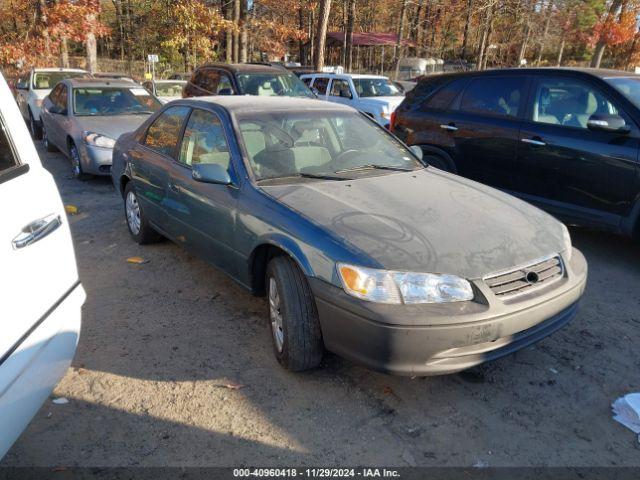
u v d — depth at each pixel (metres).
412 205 3.30
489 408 2.94
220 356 3.45
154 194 4.77
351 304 2.69
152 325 3.86
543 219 3.46
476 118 5.99
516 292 2.83
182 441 2.68
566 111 5.27
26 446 2.63
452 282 2.69
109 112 8.92
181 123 4.59
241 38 25.67
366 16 42.56
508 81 5.82
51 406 2.94
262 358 3.43
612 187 4.82
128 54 31.17
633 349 3.55
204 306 4.16
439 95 6.51
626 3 26.95
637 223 4.73
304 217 3.08
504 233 3.07
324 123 4.28
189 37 22.03
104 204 7.14
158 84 14.80
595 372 3.29
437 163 6.46
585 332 3.78
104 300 4.27
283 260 3.15
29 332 2.07
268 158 3.78
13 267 2.01
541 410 2.93
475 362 2.75
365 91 13.48
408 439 2.70
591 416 2.88
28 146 2.42
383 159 4.20
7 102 2.38
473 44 38.38
